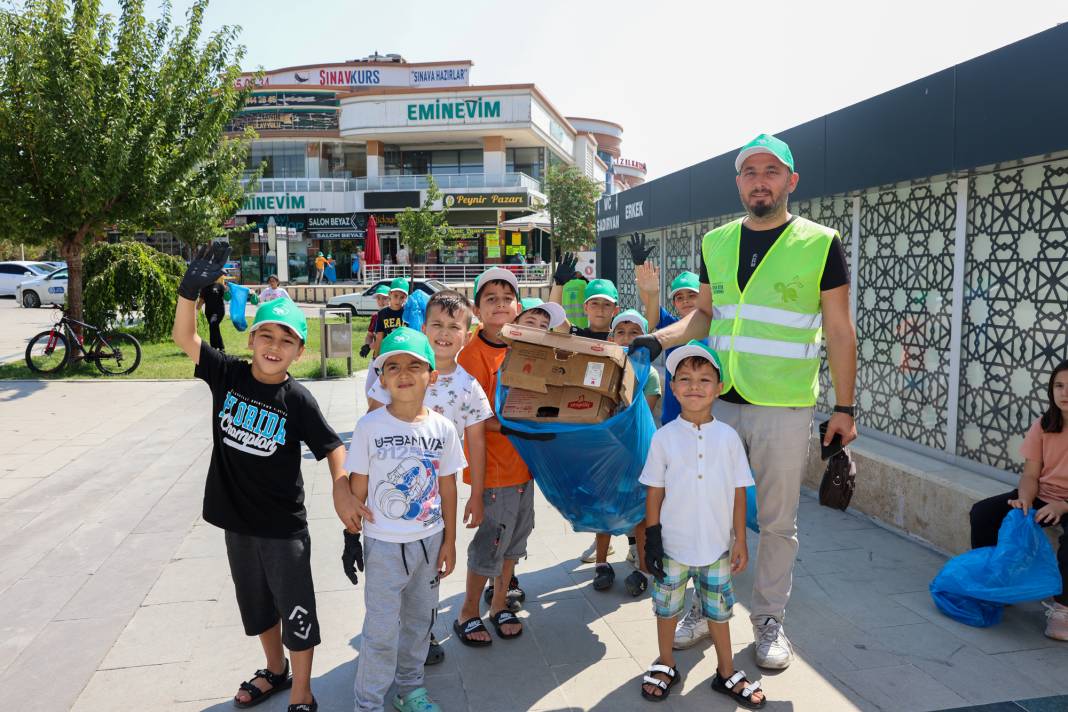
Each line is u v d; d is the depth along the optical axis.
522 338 3.37
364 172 38.25
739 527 3.11
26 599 4.01
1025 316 4.42
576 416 3.29
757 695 2.97
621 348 3.38
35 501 5.66
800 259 3.27
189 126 13.38
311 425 2.87
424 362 2.83
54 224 12.11
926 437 5.21
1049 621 3.50
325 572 4.41
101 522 5.21
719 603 3.06
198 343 2.91
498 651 3.48
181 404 9.59
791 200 6.28
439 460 2.94
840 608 3.82
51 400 9.85
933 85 4.61
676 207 8.71
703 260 3.71
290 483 2.85
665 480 3.11
